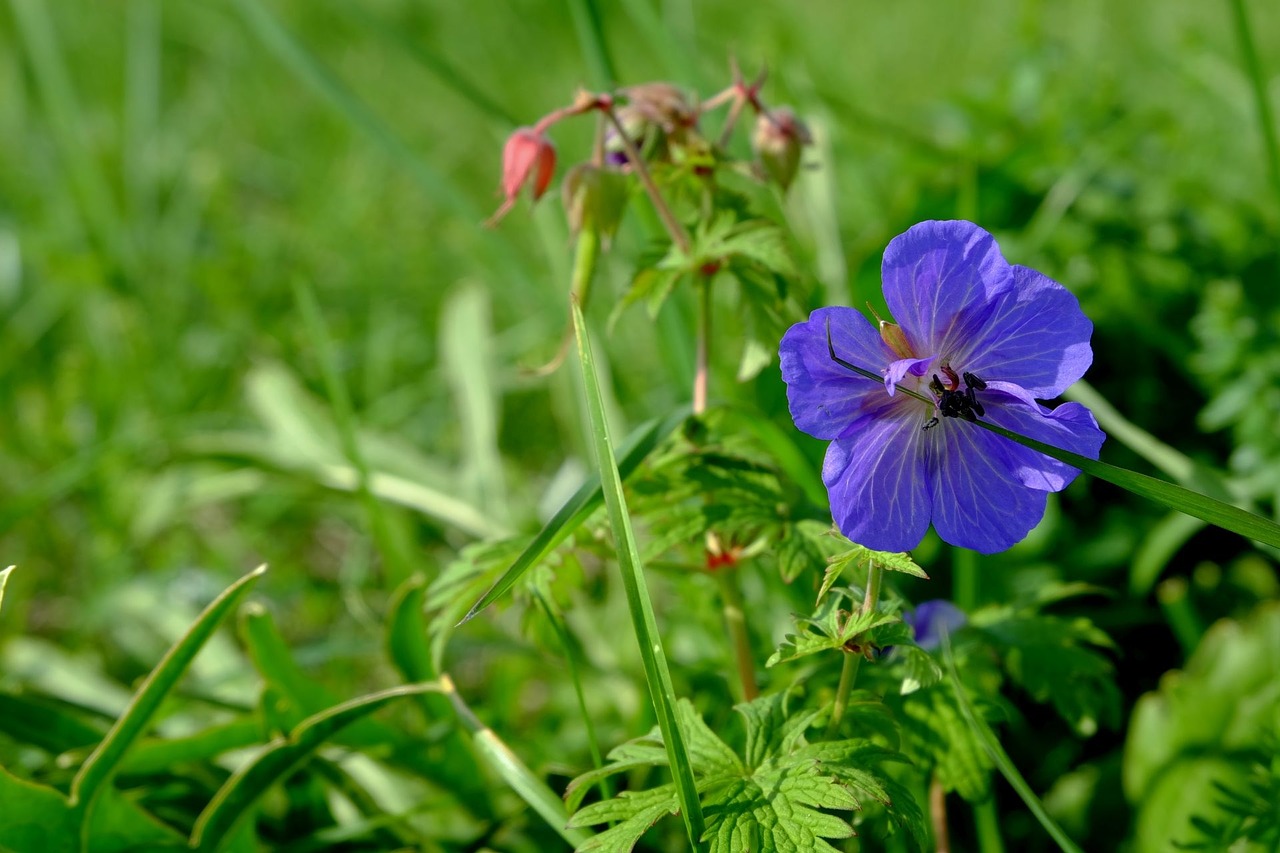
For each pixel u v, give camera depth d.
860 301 0.56
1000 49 0.99
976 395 0.35
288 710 0.42
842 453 0.34
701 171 0.41
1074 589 0.41
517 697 0.49
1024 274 0.34
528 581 0.39
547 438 0.70
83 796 0.39
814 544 0.39
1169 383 0.54
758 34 0.79
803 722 0.36
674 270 0.40
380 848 0.42
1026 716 0.46
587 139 0.87
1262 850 0.39
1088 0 0.93
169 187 0.92
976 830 0.44
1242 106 0.67
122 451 0.58
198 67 1.20
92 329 0.73
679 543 0.41
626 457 0.39
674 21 0.70
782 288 0.40
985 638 0.40
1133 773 0.42
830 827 0.34
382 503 0.55
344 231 0.86
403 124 1.07
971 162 0.51
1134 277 0.55
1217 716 0.41
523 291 0.72
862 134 0.75
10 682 0.45
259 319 0.76
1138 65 0.86
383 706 0.40
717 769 0.36
